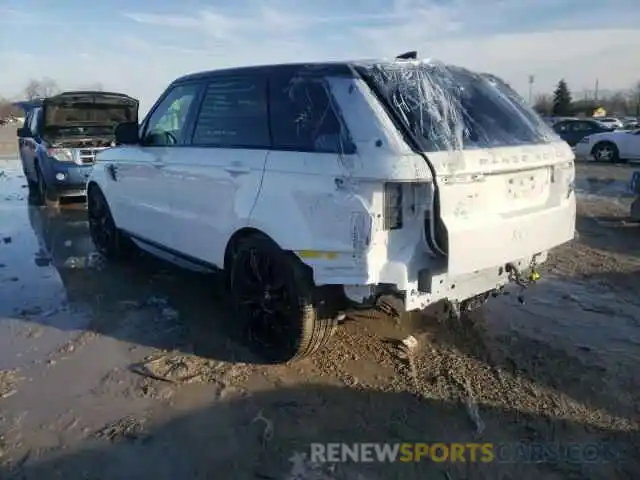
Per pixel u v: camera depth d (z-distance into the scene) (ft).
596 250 22.81
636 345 13.85
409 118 10.46
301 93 11.64
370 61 11.53
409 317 15.20
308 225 10.94
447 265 10.09
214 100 13.91
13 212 31.04
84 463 9.46
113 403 11.19
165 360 12.89
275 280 12.16
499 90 12.97
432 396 11.51
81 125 33.83
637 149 58.85
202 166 13.71
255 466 9.45
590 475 9.34
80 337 14.11
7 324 14.89
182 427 10.44
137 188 17.12
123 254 20.45
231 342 13.80
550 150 12.14
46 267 20.10
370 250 10.09
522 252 11.39
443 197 9.98
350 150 10.36
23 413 10.82
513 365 12.81
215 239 13.53
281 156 11.59
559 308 16.20
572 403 11.35
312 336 11.89
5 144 84.43
